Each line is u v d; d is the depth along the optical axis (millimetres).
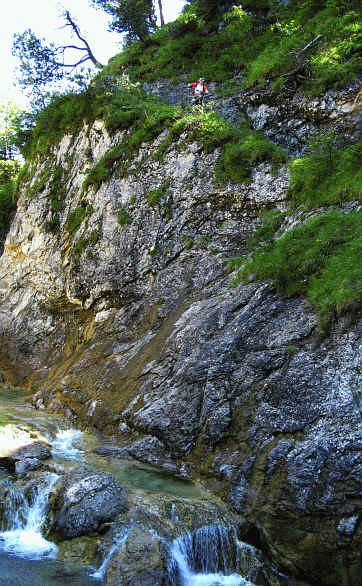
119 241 16578
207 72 19922
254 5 21141
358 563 7242
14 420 12359
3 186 28109
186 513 8375
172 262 15297
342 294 9617
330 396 8711
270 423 9094
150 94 20547
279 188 14312
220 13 22422
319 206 12977
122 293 16125
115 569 7113
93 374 14141
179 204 15805
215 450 9719
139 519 8023
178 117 17516
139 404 11539
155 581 7016
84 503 8359
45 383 16125
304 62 16344
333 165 13859
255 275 12148
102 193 17734
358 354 8820
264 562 8188
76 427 12695
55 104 22891
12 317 20219
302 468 8133
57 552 7930
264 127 16641
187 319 12734
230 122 17234
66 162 20672
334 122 15039
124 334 15031
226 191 15055
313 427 8547
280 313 10766
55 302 18625
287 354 9758
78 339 17156
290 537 7883
